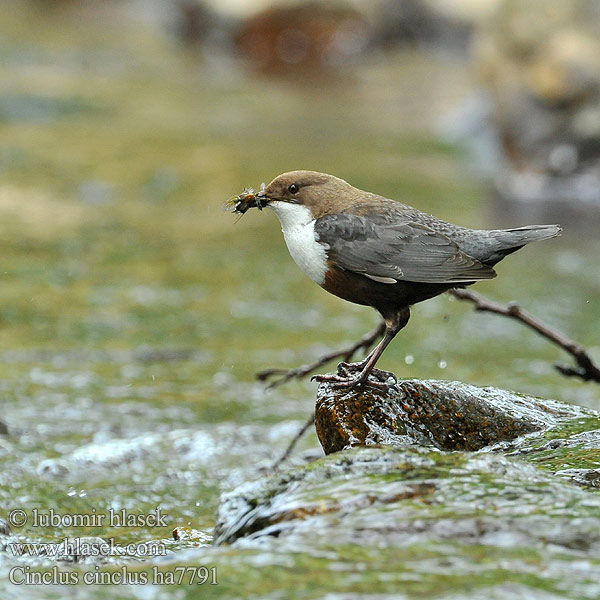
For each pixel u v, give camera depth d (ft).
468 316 43.75
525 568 13.56
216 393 34.55
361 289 23.27
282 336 40.52
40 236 51.31
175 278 46.88
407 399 21.75
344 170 64.28
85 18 112.16
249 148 69.00
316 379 22.16
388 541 14.58
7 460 27.86
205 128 74.18
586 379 28.71
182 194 59.26
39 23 107.34
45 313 41.81
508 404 22.39
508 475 16.80
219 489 26.45
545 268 48.83
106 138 69.92
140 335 39.99
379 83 92.73
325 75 95.55
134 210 56.44
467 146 72.84
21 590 13.67
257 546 14.79
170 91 85.97
